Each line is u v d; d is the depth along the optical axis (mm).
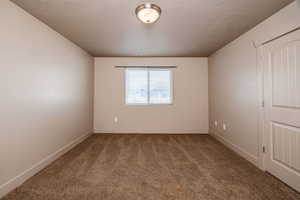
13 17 1990
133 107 4910
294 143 1987
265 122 2453
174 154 3189
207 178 2256
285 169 2109
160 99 4941
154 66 4863
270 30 2316
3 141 1872
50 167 2592
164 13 2254
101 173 2400
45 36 2611
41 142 2535
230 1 1961
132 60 4863
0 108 1834
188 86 4887
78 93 3867
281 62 2152
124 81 4887
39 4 2029
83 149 3475
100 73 4855
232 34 3041
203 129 4875
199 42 3520
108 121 4891
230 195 1877
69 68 3422
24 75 2172
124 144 3840
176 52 4363
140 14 2053
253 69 2711
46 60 2646
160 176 2314
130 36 3160
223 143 3891
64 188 2010
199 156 3086
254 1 1952
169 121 4902
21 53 2117
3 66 1864
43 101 2580
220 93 4039
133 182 2154
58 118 3020
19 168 2092
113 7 2105
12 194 1889
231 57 3455
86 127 4367
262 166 2504
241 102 3084
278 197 1840
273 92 2299
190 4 2025
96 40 3389
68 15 2320
